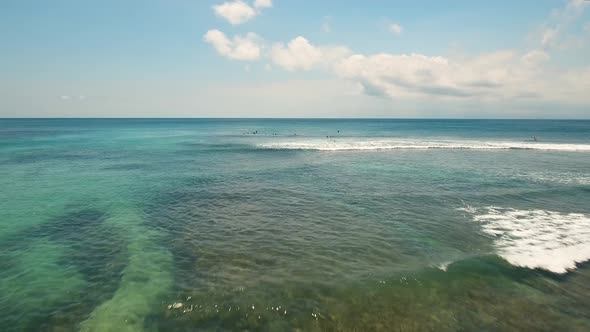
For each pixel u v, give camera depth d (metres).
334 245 10.10
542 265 8.73
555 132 72.25
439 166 25.17
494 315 6.58
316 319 6.45
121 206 14.43
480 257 9.16
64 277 8.21
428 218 12.69
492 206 14.26
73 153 32.91
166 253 9.59
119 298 7.25
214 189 17.56
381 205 14.45
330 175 21.44
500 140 50.28
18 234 11.12
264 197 15.88
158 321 6.46
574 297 7.22
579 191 16.81
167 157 30.33
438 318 6.49
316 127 102.44
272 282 7.83
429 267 8.56
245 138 54.12
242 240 10.55
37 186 18.17
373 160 28.64
